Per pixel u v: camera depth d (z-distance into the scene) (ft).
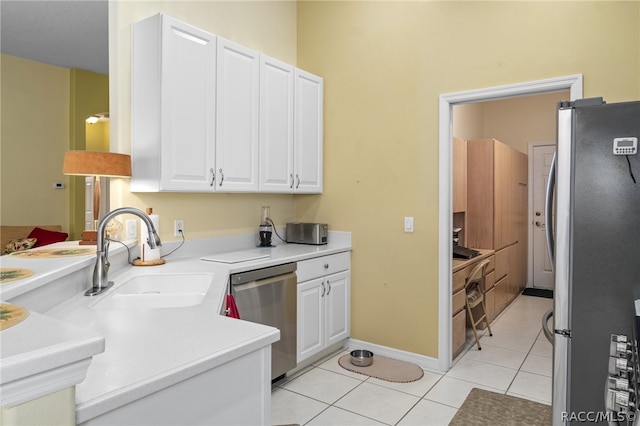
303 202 12.64
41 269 4.76
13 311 3.11
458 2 9.98
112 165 7.54
